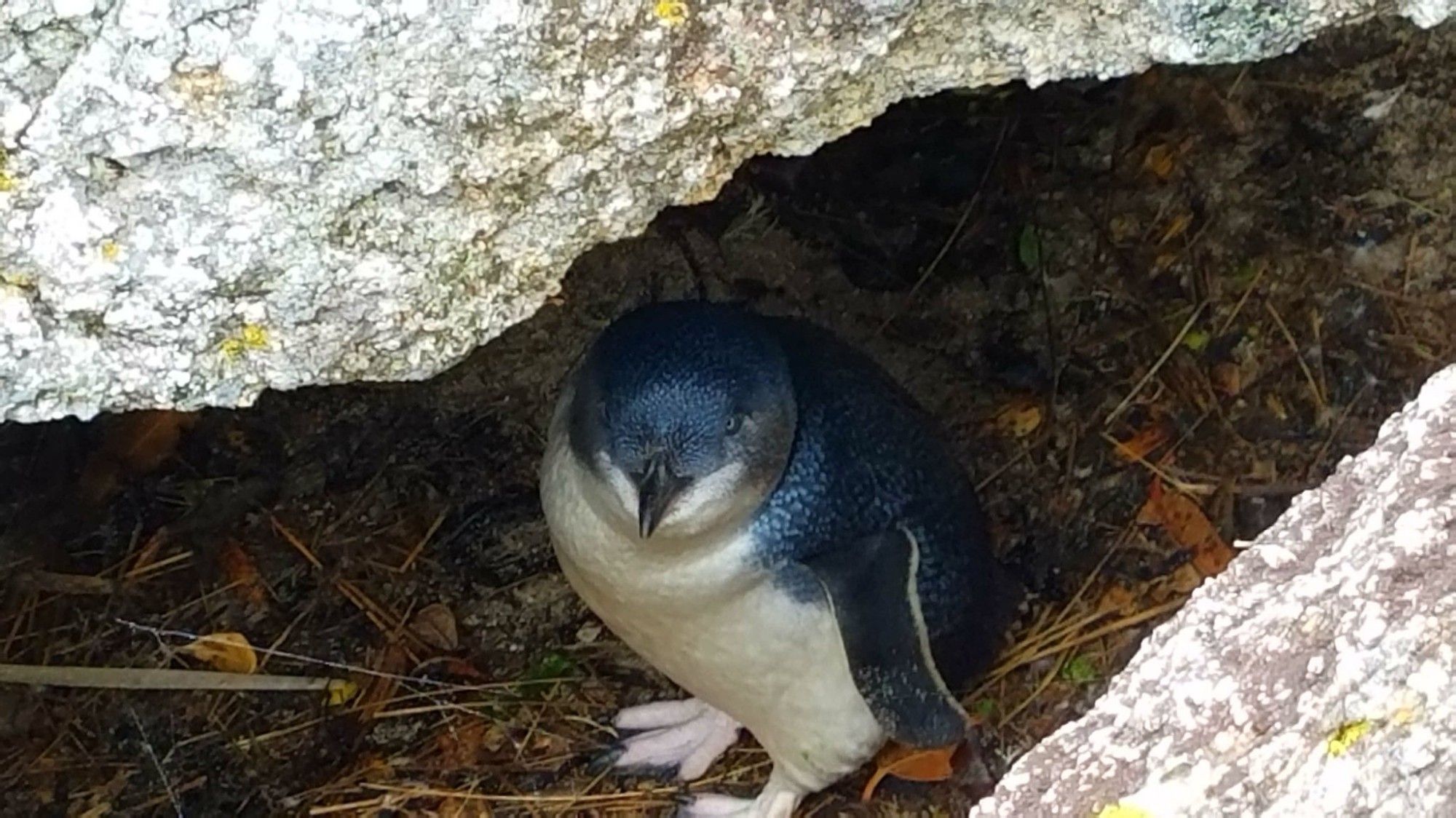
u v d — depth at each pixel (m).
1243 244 1.46
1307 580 0.98
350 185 1.04
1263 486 1.42
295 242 1.05
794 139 1.08
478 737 1.41
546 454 1.31
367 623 1.44
